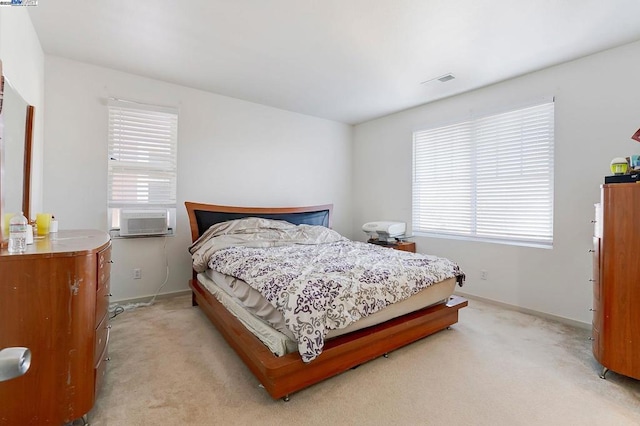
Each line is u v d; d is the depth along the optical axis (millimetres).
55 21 2303
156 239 3455
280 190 4422
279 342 1719
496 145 3441
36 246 1541
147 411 1608
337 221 5105
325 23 2279
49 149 2883
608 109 2631
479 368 2059
